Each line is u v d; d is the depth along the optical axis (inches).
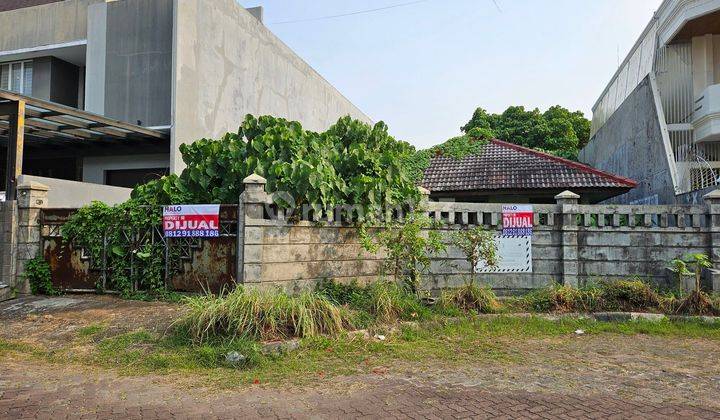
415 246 333.1
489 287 364.8
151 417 165.6
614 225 378.6
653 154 585.9
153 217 341.7
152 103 530.0
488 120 1249.4
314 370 218.7
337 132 411.5
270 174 322.0
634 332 302.0
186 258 333.7
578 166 581.9
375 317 294.2
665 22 610.5
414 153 672.4
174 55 503.5
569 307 340.2
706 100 566.6
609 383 205.8
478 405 177.2
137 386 197.8
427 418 164.6
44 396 186.5
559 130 1155.3
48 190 383.2
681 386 202.7
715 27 587.2
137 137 525.0
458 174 621.3
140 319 285.6
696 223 376.5
